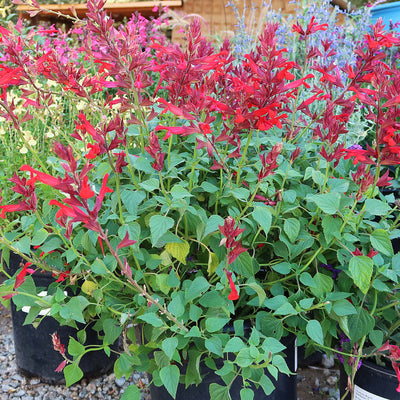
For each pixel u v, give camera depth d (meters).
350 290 1.61
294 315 1.45
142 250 1.46
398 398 1.49
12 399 2.04
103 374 2.21
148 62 1.35
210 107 1.32
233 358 1.48
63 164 0.99
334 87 2.37
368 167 1.50
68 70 1.54
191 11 4.96
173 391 1.24
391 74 1.38
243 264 1.37
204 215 1.38
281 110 1.59
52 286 1.64
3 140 2.35
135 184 1.39
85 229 1.55
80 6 4.28
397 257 1.45
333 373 2.19
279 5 4.78
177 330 1.33
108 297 1.51
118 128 1.26
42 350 2.09
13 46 1.45
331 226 1.34
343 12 3.10
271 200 1.48
